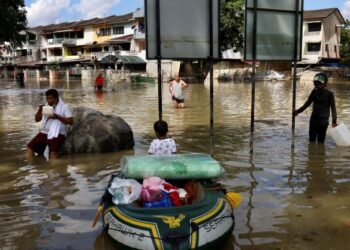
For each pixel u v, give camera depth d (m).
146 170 5.84
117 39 62.66
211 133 9.45
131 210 5.02
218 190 5.90
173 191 5.50
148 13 8.52
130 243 4.61
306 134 12.33
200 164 5.94
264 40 9.47
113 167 8.92
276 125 14.07
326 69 47.88
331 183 7.59
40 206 6.63
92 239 5.39
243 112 17.56
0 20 29.00
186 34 8.80
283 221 5.86
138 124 14.52
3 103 22.97
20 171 8.69
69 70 61.09
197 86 36.94
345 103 20.56
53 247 5.19
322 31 55.00
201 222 4.72
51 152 9.73
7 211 6.43
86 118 10.95
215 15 8.98
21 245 5.27
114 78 50.38
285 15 9.61
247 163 9.06
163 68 52.22
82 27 70.94
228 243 5.19
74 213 6.31
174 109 18.97
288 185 7.50
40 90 35.19
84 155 9.97
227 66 52.78
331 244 5.14
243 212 6.21
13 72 69.12
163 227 4.59
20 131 13.50
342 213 6.14
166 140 6.96
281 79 43.69
